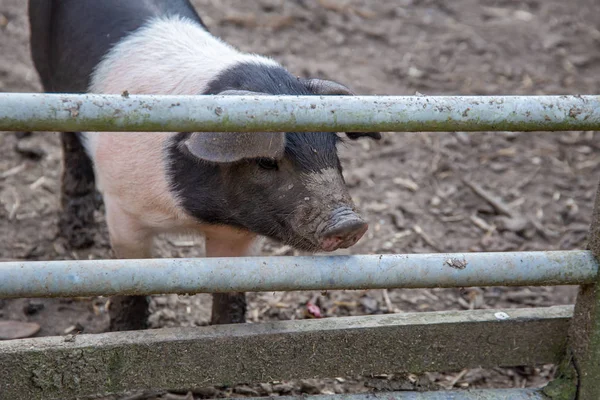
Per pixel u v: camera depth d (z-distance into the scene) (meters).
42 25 6.15
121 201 5.18
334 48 9.55
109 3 5.71
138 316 5.59
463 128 3.96
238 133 4.14
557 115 3.98
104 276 3.96
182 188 4.89
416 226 7.15
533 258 4.33
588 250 4.43
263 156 4.24
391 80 9.05
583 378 4.64
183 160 4.84
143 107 3.64
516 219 7.26
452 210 7.38
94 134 5.35
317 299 6.22
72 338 4.30
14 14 9.54
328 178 4.57
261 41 9.47
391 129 3.90
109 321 5.83
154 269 4.00
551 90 9.08
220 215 4.94
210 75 5.05
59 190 7.20
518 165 8.02
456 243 6.99
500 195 7.61
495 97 3.97
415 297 6.33
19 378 4.24
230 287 4.09
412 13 10.41
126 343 4.30
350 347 4.58
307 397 4.52
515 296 6.39
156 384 4.44
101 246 6.72
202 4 10.05
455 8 10.62
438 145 8.18
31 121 3.57
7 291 3.89
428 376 5.40
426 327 4.61
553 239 7.12
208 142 4.16
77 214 6.57
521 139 8.38
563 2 10.91
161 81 5.20
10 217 6.88
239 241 5.45
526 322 4.70
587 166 8.07
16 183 7.26
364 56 9.46
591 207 7.52
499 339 4.71
